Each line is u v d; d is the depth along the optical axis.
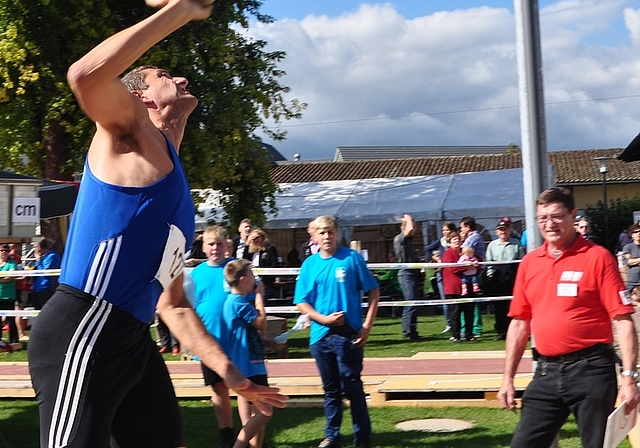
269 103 19.89
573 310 4.04
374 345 13.23
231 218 21.53
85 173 2.62
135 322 2.66
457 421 7.11
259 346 5.81
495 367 8.91
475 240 13.94
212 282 5.91
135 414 2.79
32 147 18.56
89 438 2.52
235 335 5.75
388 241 26.48
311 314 6.08
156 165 2.58
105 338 2.58
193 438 6.88
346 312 6.02
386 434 6.74
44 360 2.57
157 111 2.82
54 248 17.25
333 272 6.05
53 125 18.50
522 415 4.23
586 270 4.04
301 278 6.17
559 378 4.06
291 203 24.42
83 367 2.54
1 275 12.80
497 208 21.14
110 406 2.60
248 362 5.74
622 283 4.02
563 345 4.04
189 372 9.61
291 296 17.80
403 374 8.66
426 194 23.05
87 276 2.57
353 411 6.06
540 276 4.18
